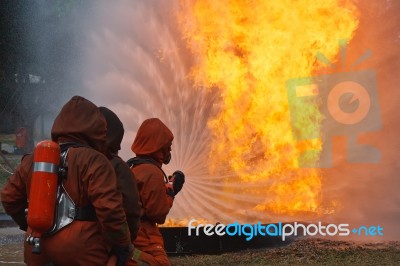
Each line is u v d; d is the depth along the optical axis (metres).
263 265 6.69
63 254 3.45
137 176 4.51
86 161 3.49
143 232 4.49
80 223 3.47
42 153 3.43
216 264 6.80
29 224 3.38
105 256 3.54
